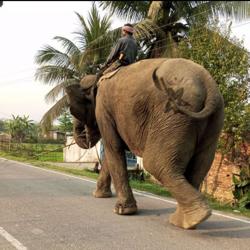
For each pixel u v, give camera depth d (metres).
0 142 27.94
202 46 12.13
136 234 6.05
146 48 18.05
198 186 6.33
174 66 5.97
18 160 20.25
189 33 15.67
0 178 12.23
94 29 21.70
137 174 15.48
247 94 11.79
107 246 5.49
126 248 5.41
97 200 8.66
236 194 10.23
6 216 7.08
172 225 6.56
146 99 6.11
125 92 6.50
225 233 6.20
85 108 8.30
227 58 11.78
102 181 8.97
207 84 5.82
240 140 11.51
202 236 5.99
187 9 17.42
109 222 6.74
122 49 7.41
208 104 5.66
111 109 7.00
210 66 11.88
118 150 7.31
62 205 8.06
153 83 6.08
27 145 27.53
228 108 11.30
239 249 5.44
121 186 7.36
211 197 12.02
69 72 22.73
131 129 6.45
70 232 6.12
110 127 7.18
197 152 6.22
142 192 9.97
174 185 5.81
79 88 8.31
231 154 11.82
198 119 5.61
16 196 8.98
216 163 12.24
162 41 17.28
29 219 6.89
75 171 15.03
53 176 13.04
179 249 5.40
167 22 17.77
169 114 5.82
